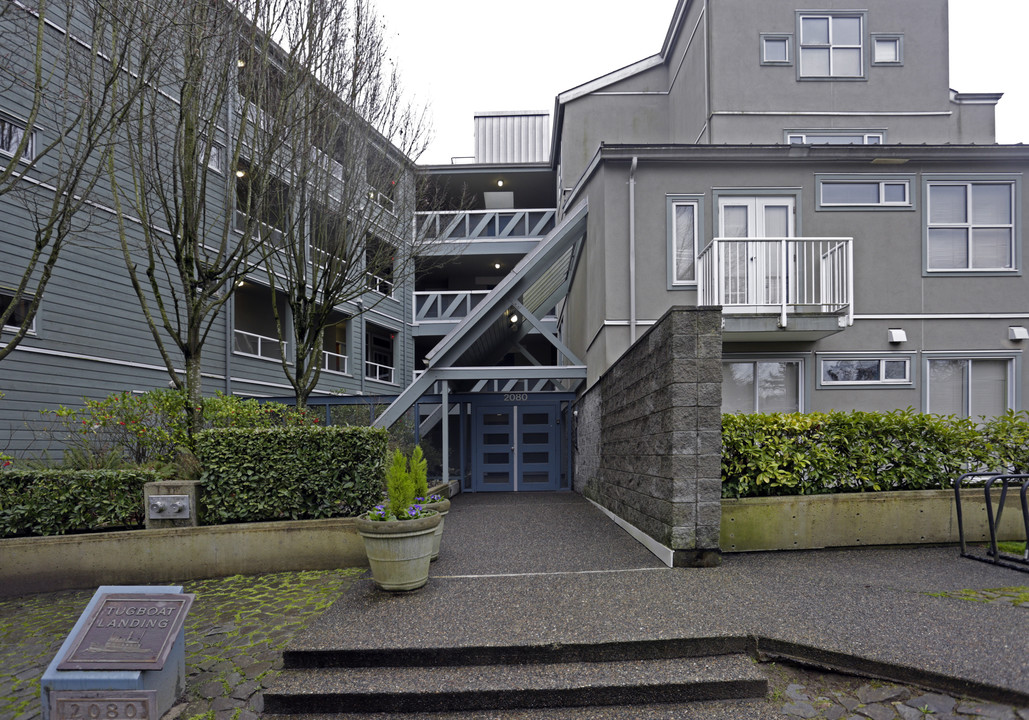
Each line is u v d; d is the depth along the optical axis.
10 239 8.43
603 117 15.75
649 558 5.46
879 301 9.82
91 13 5.60
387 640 3.57
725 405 9.74
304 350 8.14
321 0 7.14
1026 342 9.79
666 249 9.95
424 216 14.20
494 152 22.33
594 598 4.23
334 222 8.30
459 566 5.34
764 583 4.53
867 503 5.70
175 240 6.29
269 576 5.53
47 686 2.97
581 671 3.33
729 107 11.46
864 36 11.52
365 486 5.94
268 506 5.75
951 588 4.42
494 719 3.07
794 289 9.42
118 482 5.76
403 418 11.63
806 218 9.96
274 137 6.98
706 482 5.09
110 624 3.19
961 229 9.95
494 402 12.79
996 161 9.88
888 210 9.93
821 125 11.48
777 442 5.78
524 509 9.17
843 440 5.89
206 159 6.39
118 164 9.65
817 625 3.63
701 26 12.12
